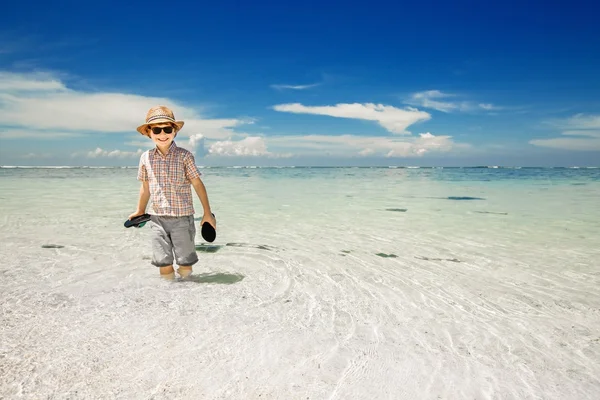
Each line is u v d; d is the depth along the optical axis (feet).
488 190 49.42
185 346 6.95
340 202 33.60
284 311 8.89
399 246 16.16
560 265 13.34
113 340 7.08
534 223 22.35
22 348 6.64
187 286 10.54
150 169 10.68
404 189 51.01
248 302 9.39
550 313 9.11
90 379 5.80
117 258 13.48
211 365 6.34
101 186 50.16
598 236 18.43
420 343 7.45
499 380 6.19
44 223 20.52
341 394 5.67
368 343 7.37
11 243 15.55
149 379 5.86
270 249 15.33
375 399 5.59
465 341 7.58
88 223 20.66
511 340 7.66
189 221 11.07
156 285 10.53
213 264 12.99
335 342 7.36
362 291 10.51
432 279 11.70
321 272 12.28
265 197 38.04
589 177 94.63
